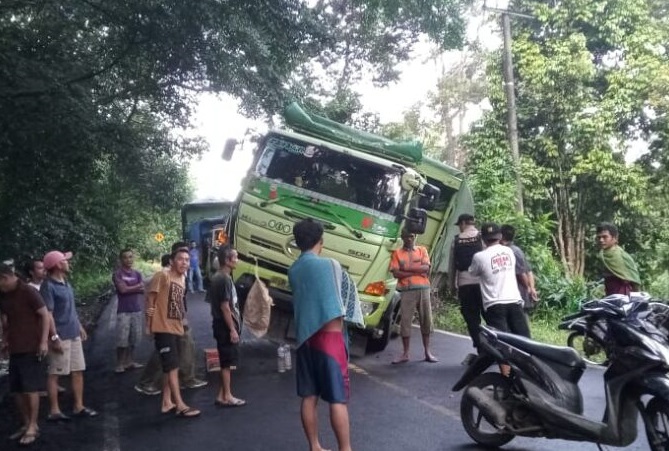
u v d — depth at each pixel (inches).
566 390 216.7
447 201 518.9
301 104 579.8
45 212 672.4
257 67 525.7
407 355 382.9
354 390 320.2
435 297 568.1
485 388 240.7
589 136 711.7
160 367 331.3
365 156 386.3
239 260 381.7
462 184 518.9
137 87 584.1
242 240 382.6
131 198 1072.8
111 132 550.6
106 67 517.7
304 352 210.7
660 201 733.9
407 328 379.6
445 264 541.3
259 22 484.1
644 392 196.7
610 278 311.3
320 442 245.6
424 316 381.7
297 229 217.3
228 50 494.9
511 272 308.2
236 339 298.5
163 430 265.6
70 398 326.0
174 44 468.8
